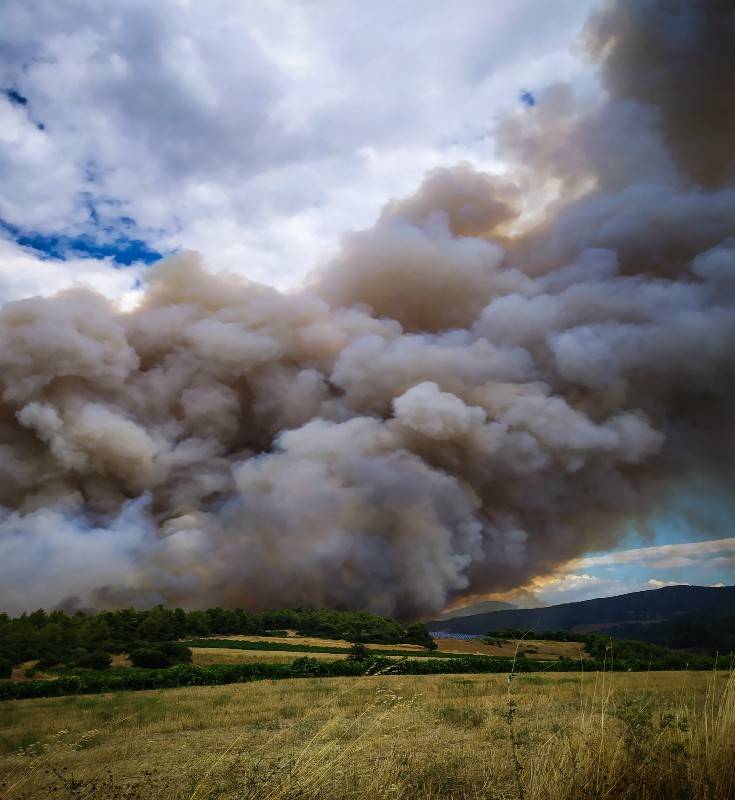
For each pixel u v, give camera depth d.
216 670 35.31
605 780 3.84
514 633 63.84
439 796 5.10
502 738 8.38
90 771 9.28
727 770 3.70
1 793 6.53
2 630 61.16
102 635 65.81
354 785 4.50
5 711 20.97
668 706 4.99
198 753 10.46
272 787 4.21
